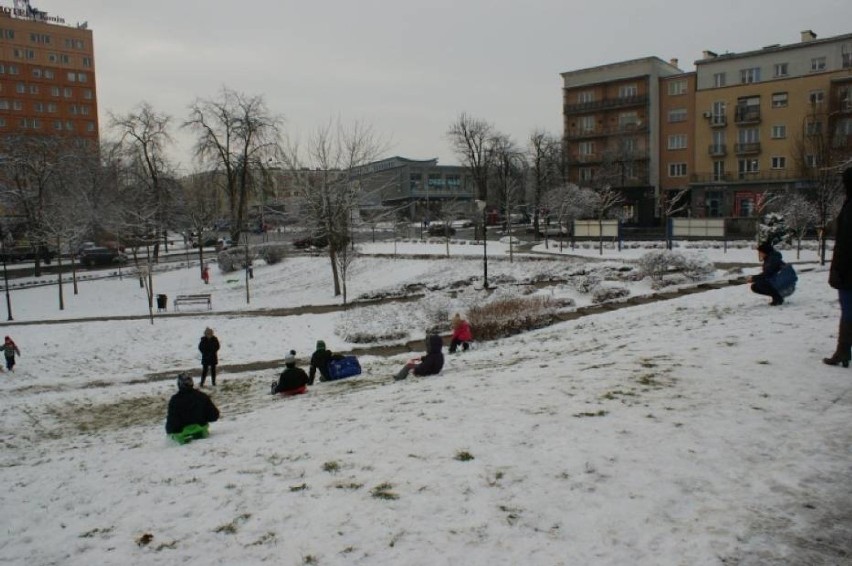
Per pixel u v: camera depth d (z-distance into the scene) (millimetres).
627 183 67625
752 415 6301
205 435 9180
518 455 5801
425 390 9930
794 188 57812
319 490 5551
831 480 4812
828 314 11367
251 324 27172
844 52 56125
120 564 4637
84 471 7832
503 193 76875
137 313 33688
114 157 62250
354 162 36875
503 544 4273
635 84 69062
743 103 61375
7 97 98312
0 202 56938
